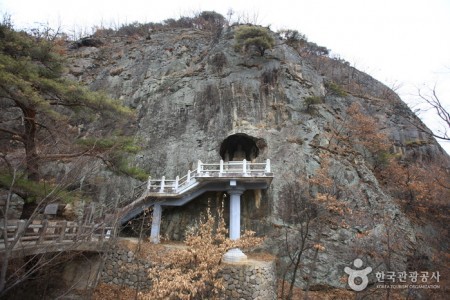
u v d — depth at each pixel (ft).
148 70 81.05
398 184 64.90
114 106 42.01
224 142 61.67
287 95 66.95
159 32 104.27
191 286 27.20
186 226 50.85
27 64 35.06
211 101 65.98
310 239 46.75
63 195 30.68
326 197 48.37
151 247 41.86
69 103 41.14
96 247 37.01
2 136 41.75
